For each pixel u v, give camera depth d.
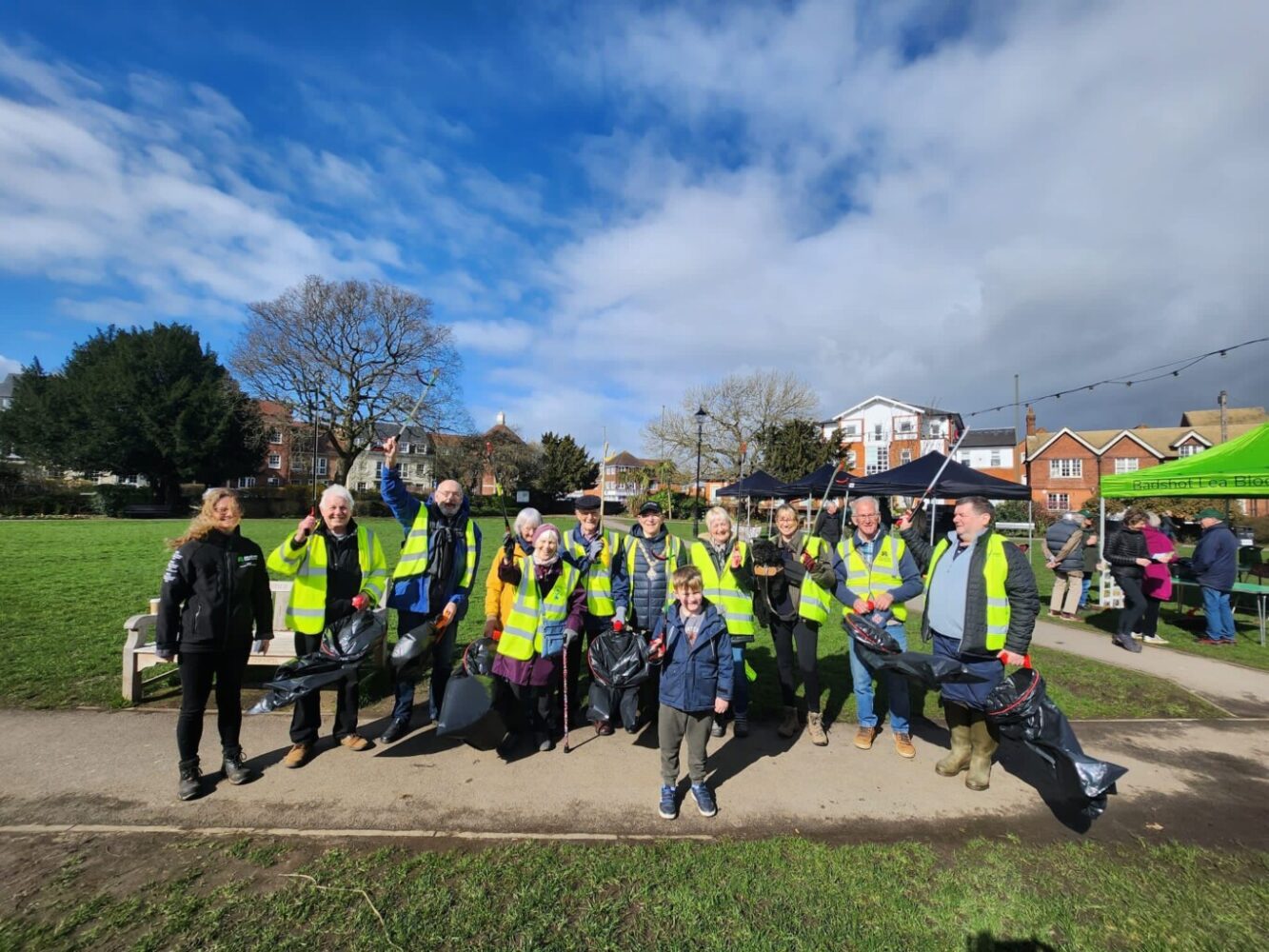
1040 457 48.62
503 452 50.12
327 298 36.00
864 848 3.09
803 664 4.54
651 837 3.18
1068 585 9.97
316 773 3.81
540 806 3.46
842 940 2.44
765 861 2.96
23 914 2.47
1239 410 55.34
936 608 4.05
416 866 2.85
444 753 4.15
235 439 39.78
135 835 3.07
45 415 36.81
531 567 4.26
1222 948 2.46
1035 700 3.50
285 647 5.23
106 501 36.03
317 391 36.81
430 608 4.46
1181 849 3.17
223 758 3.75
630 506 48.25
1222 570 8.08
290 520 32.91
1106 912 2.66
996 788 3.84
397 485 4.69
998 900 2.72
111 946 2.31
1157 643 7.96
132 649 4.87
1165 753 4.47
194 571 3.52
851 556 4.73
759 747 4.44
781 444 29.28
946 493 11.18
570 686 4.77
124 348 37.59
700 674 3.45
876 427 52.88
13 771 3.74
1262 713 5.32
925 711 5.25
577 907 2.59
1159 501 28.23
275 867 2.83
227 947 2.32
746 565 4.74
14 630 6.95
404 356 38.28
